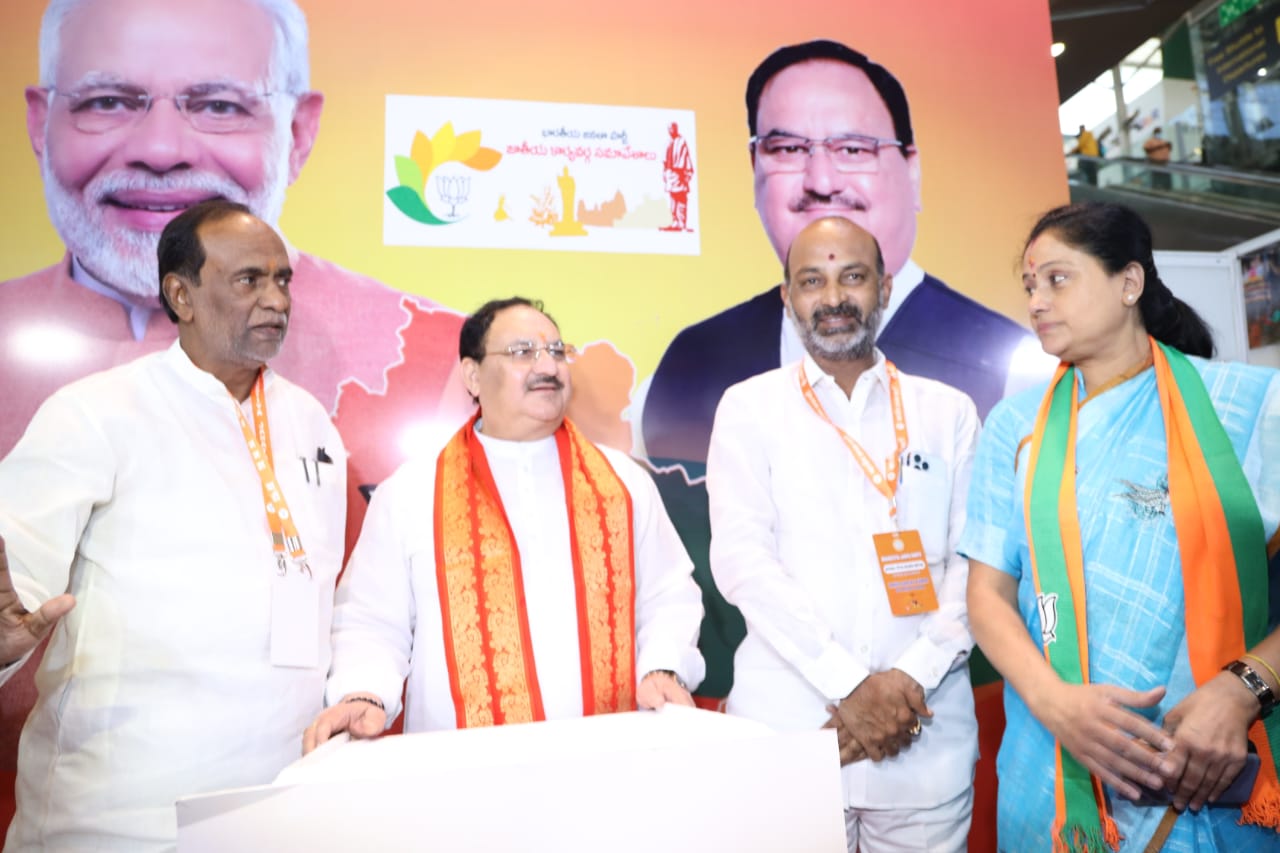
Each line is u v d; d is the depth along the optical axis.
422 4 2.88
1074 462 1.88
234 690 1.82
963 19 3.20
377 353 2.69
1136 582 1.75
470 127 2.84
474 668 2.02
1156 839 1.68
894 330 2.98
